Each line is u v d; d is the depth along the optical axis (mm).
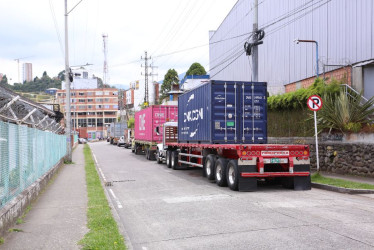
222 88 14453
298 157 12641
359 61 17891
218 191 12516
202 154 16094
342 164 15258
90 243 6047
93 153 38375
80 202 10250
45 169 14641
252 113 14695
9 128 8070
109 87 135625
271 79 29906
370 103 14727
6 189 7641
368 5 17312
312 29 22828
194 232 7156
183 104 19156
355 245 6031
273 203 10016
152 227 7695
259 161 12359
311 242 6242
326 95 16609
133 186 14195
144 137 31266
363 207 9289
